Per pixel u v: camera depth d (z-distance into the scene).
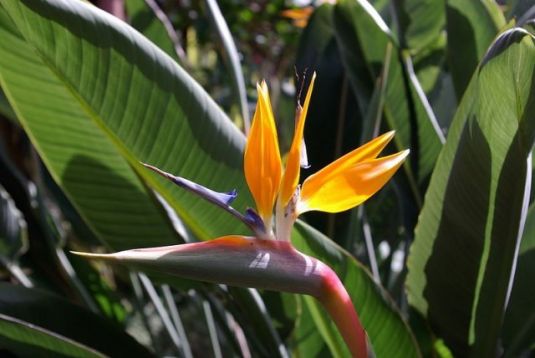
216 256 0.89
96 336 1.29
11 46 1.07
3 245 1.44
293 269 0.91
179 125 1.11
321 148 1.47
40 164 1.53
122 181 1.19
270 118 0.91
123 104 1.09
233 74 1.33
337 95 1.48
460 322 1.21
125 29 1.05
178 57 1.35
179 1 3.42
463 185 1.10
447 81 1.69
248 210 0.91
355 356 0.92
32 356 1.19
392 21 1.71
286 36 3.56
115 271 1.74
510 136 1.03
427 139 1.37
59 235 1.58
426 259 1.19
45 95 1.11
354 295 1.16
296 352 1.27
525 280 1.22
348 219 1.37
